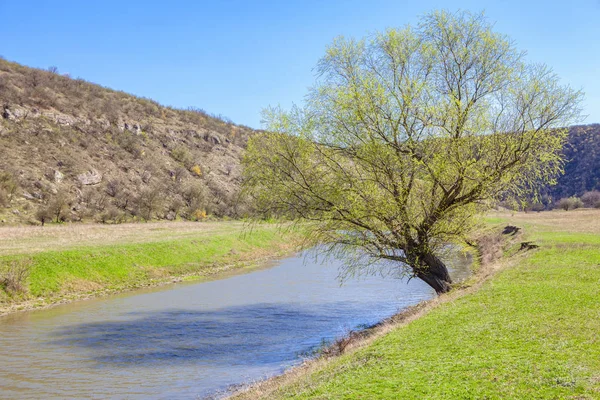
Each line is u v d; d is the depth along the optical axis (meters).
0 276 30.78
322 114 22.70
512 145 21.22
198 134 124.88
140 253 43.22
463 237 23.77
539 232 45.69
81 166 79.38
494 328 14.34
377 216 21.92
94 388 16.16
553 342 12.25
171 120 128.38
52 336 23.00
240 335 22.97
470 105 21.59
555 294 18.27
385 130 21.72
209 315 27.38
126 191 81.62
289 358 19.20
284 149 22.59
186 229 66.06
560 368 10.10
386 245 23.20
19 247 38.72
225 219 88.62
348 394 10.15
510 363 10.87
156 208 79.44
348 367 13.06
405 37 22.84
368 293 32.97
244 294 33.72
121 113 112.06
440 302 20.73
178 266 44.00
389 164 21.66
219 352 20.25
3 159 70.75
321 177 22.52
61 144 83.62
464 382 10.02
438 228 22.58
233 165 116.75
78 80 119.88
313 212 22.95
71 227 59.31
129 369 18.11
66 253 37.19
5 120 80.88
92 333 23.53
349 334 20.59
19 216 61.00
